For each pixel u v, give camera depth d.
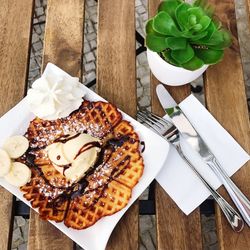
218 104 0.70
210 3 0.75
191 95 0.70
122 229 0.63
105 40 0.71
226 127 0.69
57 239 0.62
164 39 0.61
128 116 0.65
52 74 0.65
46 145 0.64
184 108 0.69
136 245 0.63
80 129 0.65
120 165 0.63
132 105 0.69
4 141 0.63
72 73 0.69
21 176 0.61
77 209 0.62
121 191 0.62
